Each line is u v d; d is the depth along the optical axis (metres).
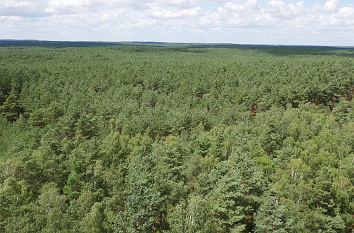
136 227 31.66
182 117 79.12
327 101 111.44
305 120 81.06
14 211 34.53
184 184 46.66
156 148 55.19
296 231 36.22
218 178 40.22
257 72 149.38
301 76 130.12
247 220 37.34
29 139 65.12
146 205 32.78
